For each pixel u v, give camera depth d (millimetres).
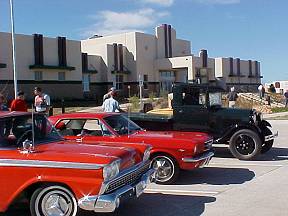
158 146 9133
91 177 6012
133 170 6688
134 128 9938
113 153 6434
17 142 6648
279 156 13008
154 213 7172
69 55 47500
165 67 59719
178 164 9109
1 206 6316
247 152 12281
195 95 12508
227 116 12305
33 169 6164
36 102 15875
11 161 6246
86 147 6730
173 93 12648
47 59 45062
